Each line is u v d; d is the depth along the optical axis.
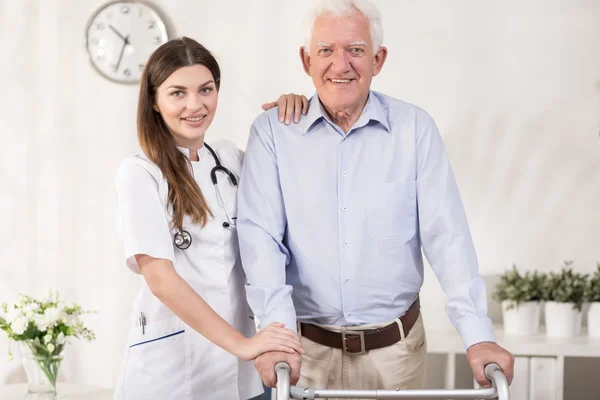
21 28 3.83
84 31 3.82
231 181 2.12
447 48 3.74
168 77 1.96
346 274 2.08
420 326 2.18
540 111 3.72
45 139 3.84
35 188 3.84
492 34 3.73
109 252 3.84
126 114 3.83
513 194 3.73
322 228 2.09
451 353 3.29
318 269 2.10
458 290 1.96
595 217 3.71
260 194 2.10
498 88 3.73
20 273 3.83
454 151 3.74
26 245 3.83
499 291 3.51
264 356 1.78
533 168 3.73
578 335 3.41
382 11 3.76
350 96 2.02
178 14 3.81
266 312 1.94
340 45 1.99
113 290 3.83
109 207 3.84
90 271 3.83
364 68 2.01
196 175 2.05
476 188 3.74
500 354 1.78
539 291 3.46
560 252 3.72
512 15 3.73
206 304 1.87
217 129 3.81
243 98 3.80
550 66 3.71
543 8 3.71
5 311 2.86
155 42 3.80
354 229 2.08
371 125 2.11
